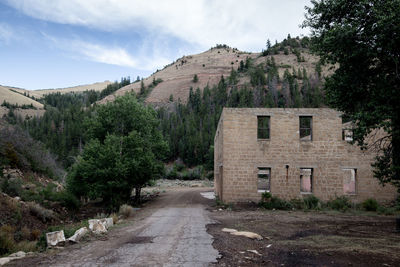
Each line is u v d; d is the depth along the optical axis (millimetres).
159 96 153000
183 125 90062
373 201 18734
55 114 116625
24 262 7254
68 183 26156
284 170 20219
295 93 97500
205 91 129125
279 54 165750
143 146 25766
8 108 162250
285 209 18891
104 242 9453
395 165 11344
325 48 12117
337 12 11508
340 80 11906
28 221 15633
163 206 22953
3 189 18969
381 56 10812
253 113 20656
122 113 26297
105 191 22984
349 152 20297
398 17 9414
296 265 6695
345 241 9148
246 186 20125
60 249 8609
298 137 20422
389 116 9883
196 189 42562
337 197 19859
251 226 12242
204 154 76312
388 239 9500
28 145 31031
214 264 6785
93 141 24344
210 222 13594
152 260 7156
